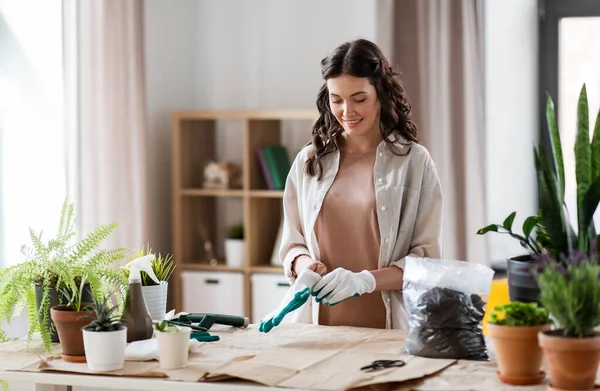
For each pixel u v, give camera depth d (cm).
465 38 464
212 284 495
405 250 283
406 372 211
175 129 495
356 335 255
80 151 425
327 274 268
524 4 526
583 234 225
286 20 519
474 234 470
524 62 528
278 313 260
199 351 236
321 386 203
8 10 429
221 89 532
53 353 240
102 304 224
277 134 515
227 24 530
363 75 270
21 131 432
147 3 493
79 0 425
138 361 228
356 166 288
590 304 192
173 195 498
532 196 533
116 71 444
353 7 505
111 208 441
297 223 298
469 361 222
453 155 468
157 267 273
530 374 203
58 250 259
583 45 525
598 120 232
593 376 195
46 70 439
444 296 227
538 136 532
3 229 426
